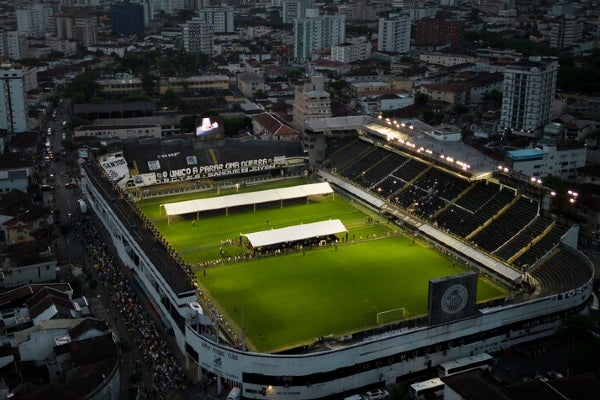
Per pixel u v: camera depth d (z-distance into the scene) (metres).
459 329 162.75
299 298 187.50
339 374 151.38
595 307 189.62
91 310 189.50
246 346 160.00
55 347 158.38
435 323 159.62
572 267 190.00
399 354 157.25
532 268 197.12
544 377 156.88
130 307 192.25
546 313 172.38
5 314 181.00
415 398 150.62
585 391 136.25
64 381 151.12
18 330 174.12
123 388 153.88
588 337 160.75
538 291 184.62
